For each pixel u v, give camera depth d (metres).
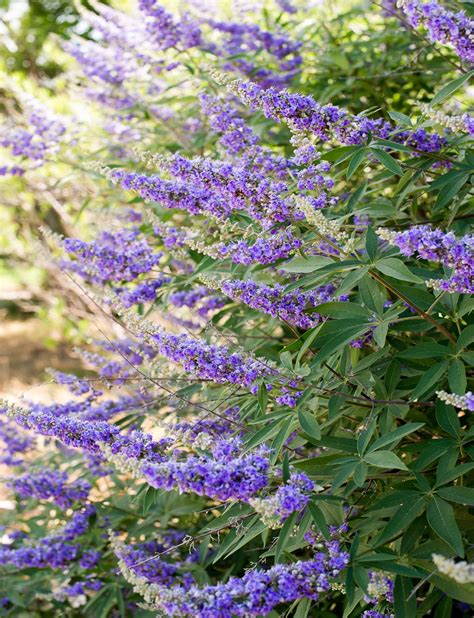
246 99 3.12
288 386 3.00
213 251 3.06
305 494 2.47
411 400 2.82
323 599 3.42
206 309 4.24
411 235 2.51
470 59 2.85
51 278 9.72
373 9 5.34
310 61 5.57
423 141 3.42
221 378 2.90
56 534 4.29
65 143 5.64
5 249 9.77
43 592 4.82
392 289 2.87
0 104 8.21
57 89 8.20
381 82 5.21
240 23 5.83
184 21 5.16
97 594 4.26
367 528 2.85
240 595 2.27
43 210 8.76
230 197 3.04
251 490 2.35
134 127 5.89
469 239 2.50
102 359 4.60
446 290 2.65
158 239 4.98
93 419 4.07
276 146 5.21
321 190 3.25
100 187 6.19
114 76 5.75
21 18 10.87
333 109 3.14
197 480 2.31
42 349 10.68
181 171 3.01
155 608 2.45
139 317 2.90
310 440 2.87
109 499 4.62
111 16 5.82
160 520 4.34
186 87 5.89
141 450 2.81
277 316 3.18
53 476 4.31
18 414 2.81
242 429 3.34
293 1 6.20
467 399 2.36
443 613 2.74
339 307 2.93
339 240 2.81
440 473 2.72
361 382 3.09
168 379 3.55
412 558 2.67
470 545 2.85
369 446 2.98
